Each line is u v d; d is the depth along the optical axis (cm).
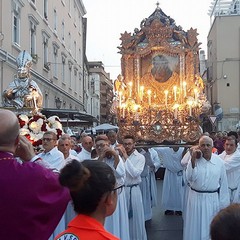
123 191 618
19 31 1934
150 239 747
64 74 3130
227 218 161
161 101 941
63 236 218
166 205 958
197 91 909
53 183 246
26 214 236
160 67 946
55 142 630
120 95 921
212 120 2025
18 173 240
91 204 223
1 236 237
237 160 669
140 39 957
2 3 1661
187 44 941
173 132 890
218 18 3244
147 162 867
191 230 617
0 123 248
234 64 3216
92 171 225
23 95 809
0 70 1653
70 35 3434
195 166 607
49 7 2642
